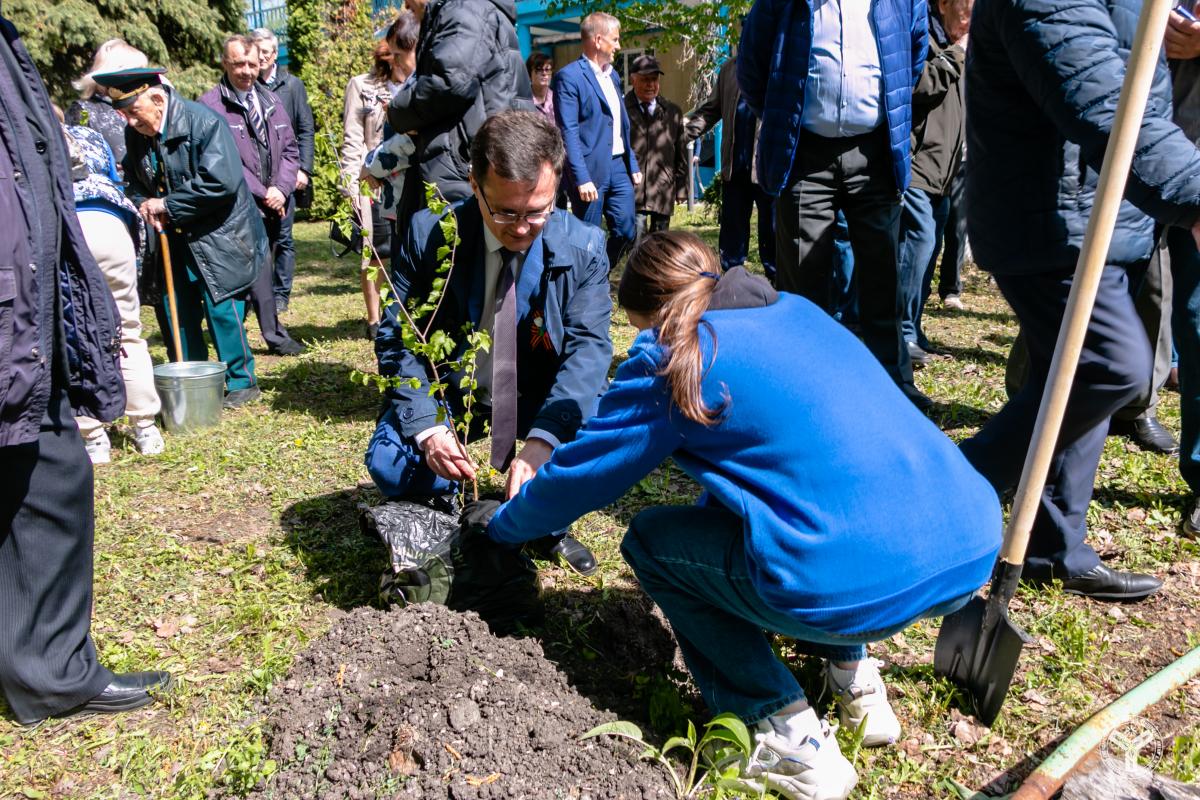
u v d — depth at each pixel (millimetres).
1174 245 3334
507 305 2855
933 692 2529
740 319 1983
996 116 2652
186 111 4961
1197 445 3412
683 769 2197
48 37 14547
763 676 2164
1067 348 2223
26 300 2131
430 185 2781
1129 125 2088
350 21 16281
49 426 2352
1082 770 2043
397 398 2889
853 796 2195
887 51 4023
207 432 4883
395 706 2188
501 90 4504
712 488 2000
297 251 12742
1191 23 3064
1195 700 2500
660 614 2904
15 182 2123
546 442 2701
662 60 17609
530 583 2787
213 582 3244
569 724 2184
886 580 1864
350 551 3424
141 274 5309
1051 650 2736
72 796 2250
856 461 1893
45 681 2447
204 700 2590
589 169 7465
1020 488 2334
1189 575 3133
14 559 2371
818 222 4348
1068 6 2354
